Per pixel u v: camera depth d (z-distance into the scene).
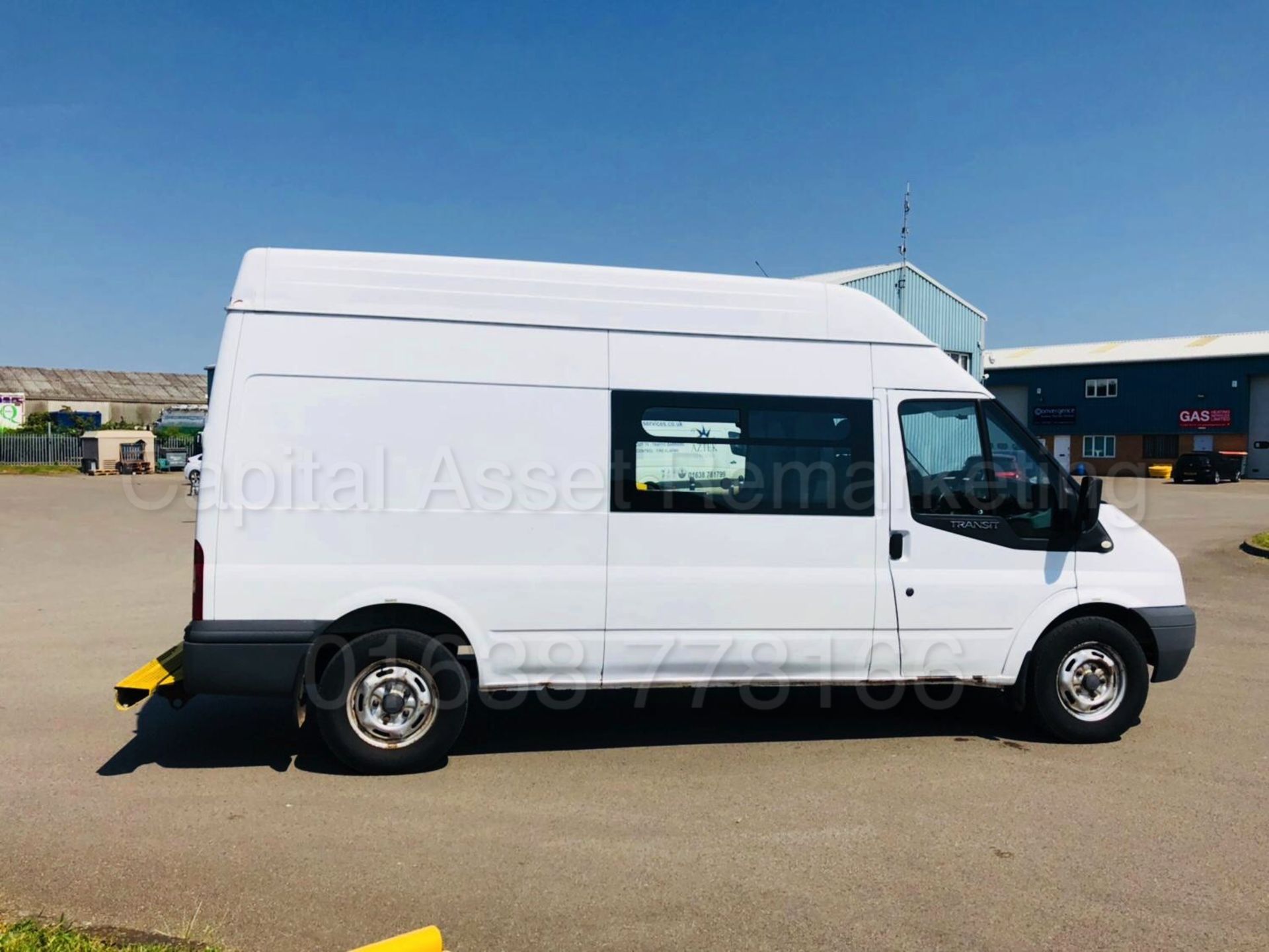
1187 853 4.47
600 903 3.95
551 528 5.48
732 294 5.79
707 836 4.62
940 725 6.50
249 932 3.68
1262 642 9.25
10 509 24.94
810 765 5.67
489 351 5.46
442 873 4.20
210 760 5.65
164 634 9.21
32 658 8.19
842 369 5.85
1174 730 6.38
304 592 5.25
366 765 5.38
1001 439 6.02
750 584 5.67
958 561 5.91
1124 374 53.44
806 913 3.89
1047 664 6.00
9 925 3.60
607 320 5.61
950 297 30.77
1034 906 3.95
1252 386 50.47
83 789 5.14
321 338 5.32
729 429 5.68
